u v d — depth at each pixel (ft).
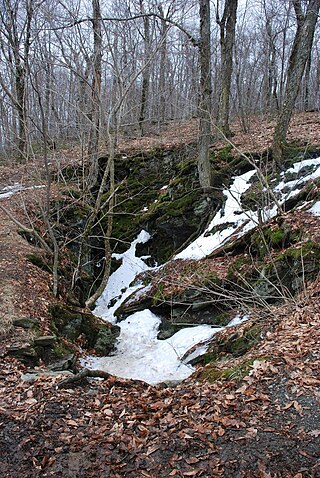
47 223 28.76
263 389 15.98
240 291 30.91
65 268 34.30
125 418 14.92
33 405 15.62
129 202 51.03
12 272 28.32
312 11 38.27
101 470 12.41
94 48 35.09
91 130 39.09
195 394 16.48
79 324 28.76
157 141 59.16
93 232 47.39
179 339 30.42
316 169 38.19
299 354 17.80
